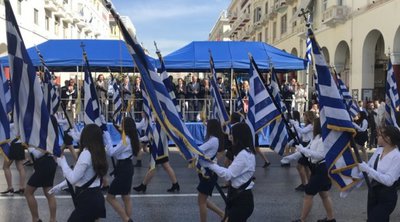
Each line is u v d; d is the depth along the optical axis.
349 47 26.95
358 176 5.80
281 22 41.78
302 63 17.89
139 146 6.84
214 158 6.58
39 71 16.77
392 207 5.14
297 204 8.51
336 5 27.75
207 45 18.03
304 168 9.60
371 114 17.97
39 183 6.43
